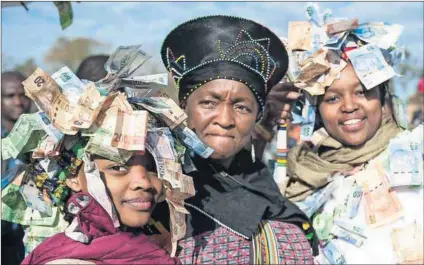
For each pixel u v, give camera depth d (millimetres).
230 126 2145
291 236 2238
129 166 1837
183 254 2084
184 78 2211
